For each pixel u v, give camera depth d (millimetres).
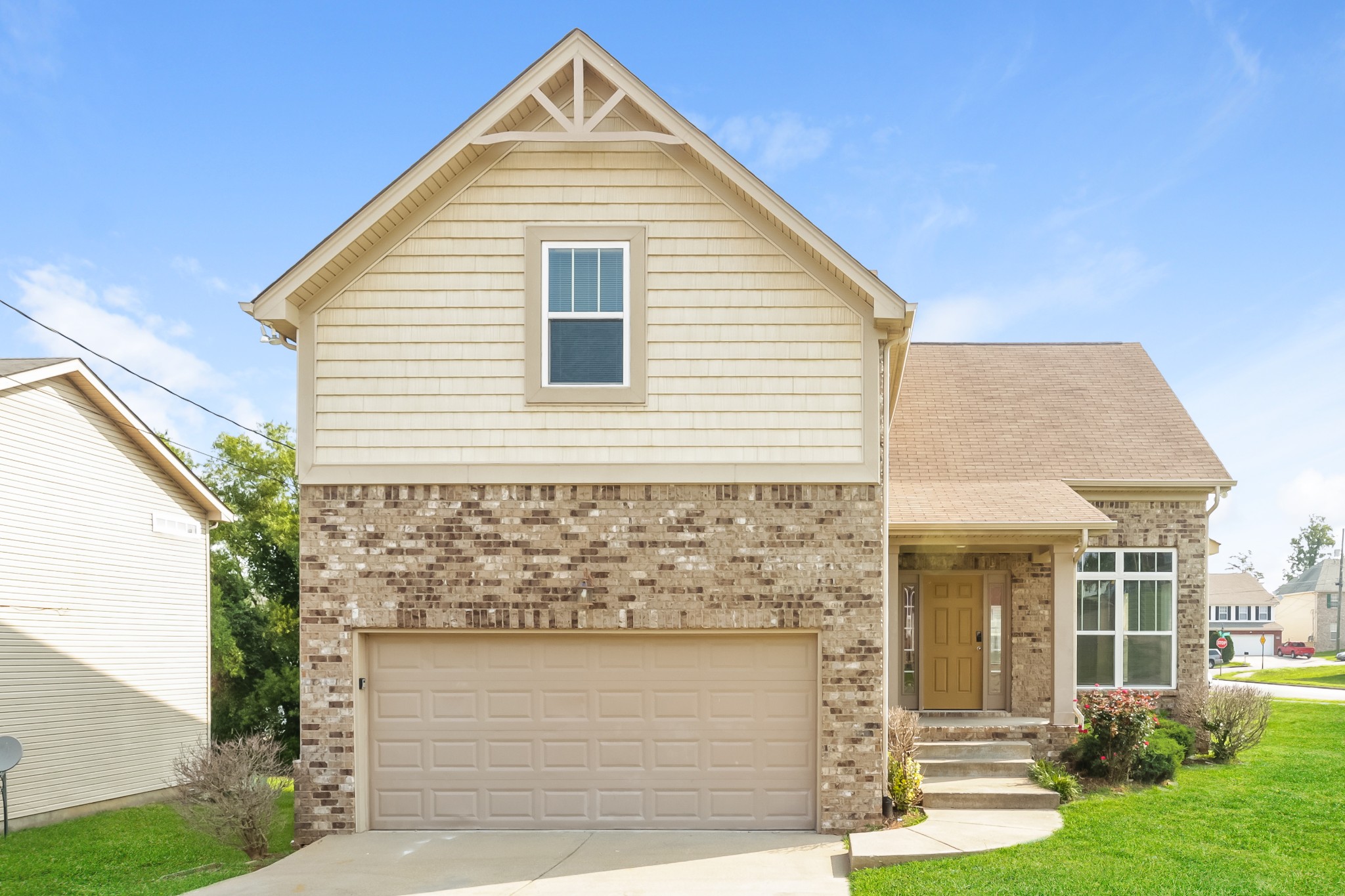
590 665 9406
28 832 12148
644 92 9172
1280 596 81688
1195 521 14047
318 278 9383
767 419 9359
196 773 9023
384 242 9531
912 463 14484
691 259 9477
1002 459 14586
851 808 9062
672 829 9266
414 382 9453
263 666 32750
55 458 13625
